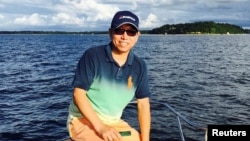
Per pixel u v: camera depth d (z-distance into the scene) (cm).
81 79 331
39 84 1867
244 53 5250
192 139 853
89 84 334
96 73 332
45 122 1049
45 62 3494
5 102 1353
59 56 4488
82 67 333
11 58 3981
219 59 3991
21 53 5025
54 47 7475
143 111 370
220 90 1642
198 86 1778
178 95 1488
